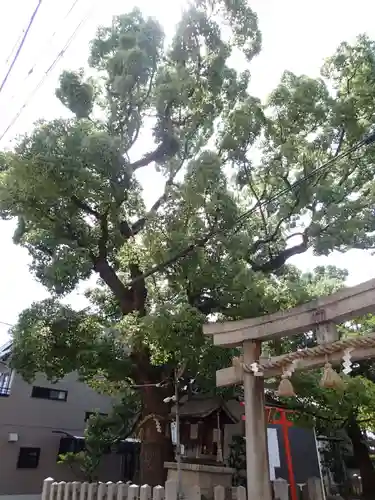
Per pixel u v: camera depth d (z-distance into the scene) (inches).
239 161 511.8
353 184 572.7
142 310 465.4
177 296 440.1
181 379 438.9
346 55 551.2
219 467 350.9
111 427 557.6
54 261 421.7
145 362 450.9
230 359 385.1
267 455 253.6
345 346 230.4
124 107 489.4
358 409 414.0
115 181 419.8
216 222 409.7
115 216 466.6
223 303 432.1
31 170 388.5
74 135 400.2
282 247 569.6
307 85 520.1
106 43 515.5
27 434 725.3
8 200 422.0
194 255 410.3
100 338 429.4
